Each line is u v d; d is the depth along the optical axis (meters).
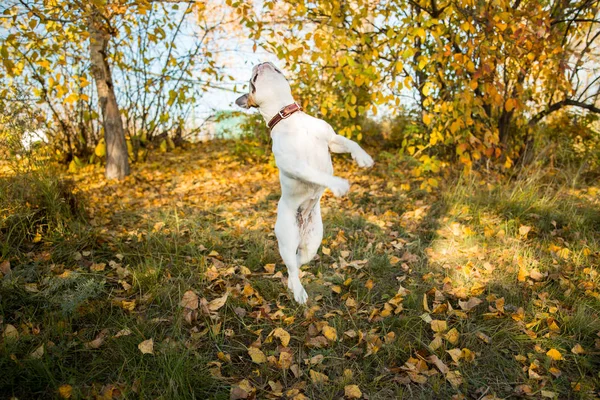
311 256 3.29
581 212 4.71
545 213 4.70
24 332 2.67
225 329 2.94
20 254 3.58
